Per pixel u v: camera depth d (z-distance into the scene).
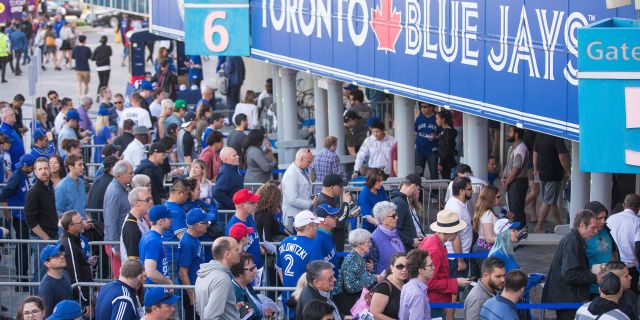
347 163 25.45
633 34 10.51
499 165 26.73
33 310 11.62
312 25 23.47
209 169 22.34
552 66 14.10
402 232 15.85
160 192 19.22
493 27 15.79
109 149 20.28
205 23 26.83
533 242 17.83
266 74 40.88
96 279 17.12
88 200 18.86
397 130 21.84
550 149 20.28
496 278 12.13
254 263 13.89
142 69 40.72
